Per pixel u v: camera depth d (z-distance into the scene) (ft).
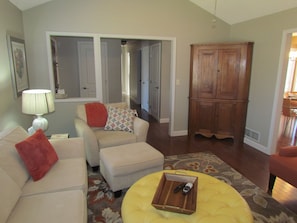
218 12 13.70
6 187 4.82
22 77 10.46
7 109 8.55
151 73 20.21
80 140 8.30
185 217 4.95
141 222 4.83
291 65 22.72
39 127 9.09
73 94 18.74
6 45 8.73
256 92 12.89
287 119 17.40
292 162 7.69
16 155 6.08
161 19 13.29
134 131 10.86
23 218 4.67
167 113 18.42
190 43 14.16
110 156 7.93
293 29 10.50
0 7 8.29
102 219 6.81
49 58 12.03
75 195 5.47
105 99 19.38
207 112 14.06
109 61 18.89
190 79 14.16
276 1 10.46
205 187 6.06
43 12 11.48
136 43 25.32
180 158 11.35
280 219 6.88
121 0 12.42
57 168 6.76
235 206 5.32
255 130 13.08
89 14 12.10
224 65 13.11
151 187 6.08
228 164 10.75
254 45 12.80
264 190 8.46
